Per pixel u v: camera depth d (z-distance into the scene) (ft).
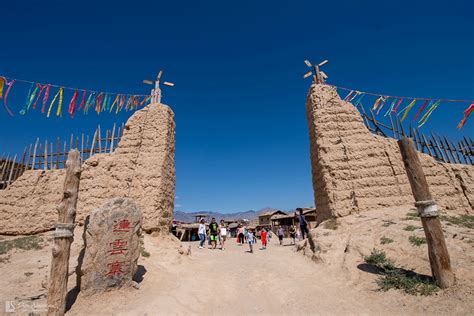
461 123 27.37
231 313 20.13
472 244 21.59
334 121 42.14
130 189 38.68
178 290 23.99
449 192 39.14
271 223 126.93
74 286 22.49
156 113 43.21
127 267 22.91
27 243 36.17
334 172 38.81
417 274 20.33
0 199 42.91
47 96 27.96
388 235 27.48
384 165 38.63
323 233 34.50
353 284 22.48
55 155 47.24
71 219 19.63
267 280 27.27
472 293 16.15
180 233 98.84
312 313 18.97
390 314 16.93
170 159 43.60
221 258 39.88
